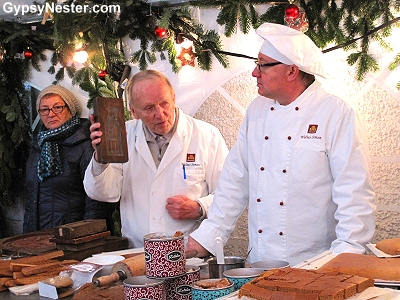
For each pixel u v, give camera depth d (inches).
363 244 74.3
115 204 131.1
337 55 109.0
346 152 77.8
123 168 108.0
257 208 86.0
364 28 98.6
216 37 115.0
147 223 105.3
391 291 52.3
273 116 85.2
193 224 104.9
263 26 82.9
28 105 155.4
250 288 52.7
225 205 88.7
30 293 74.0
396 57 102.4
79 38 119.6
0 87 148.8
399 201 105.9
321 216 81.4
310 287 50.7
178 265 61.0
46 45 143.7
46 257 85.3
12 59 150.1
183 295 61.7
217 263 64.8
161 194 105.0
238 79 121.7
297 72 81.4
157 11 117.5
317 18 99.7
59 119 135.0
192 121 109.1
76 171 131.1
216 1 107.0
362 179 76.6
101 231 95.7
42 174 130.6
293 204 82.3
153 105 97.5
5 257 90.7
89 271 75.4
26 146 157.5
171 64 128.3
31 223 134.4
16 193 161.5
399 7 95.6
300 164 81.3
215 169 107.3
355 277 53.8
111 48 127.5
